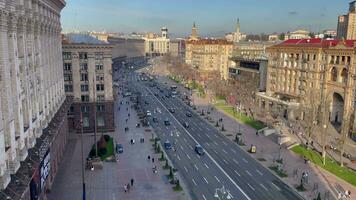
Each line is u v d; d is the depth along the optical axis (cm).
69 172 7294
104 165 7769
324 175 7338
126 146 9300
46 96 6831
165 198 6188
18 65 4809
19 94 4794
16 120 4688
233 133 10900
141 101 16600
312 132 10131
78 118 10469
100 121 10731
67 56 10088
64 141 8738
